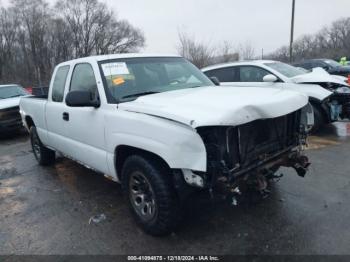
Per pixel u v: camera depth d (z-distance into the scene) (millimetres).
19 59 49781
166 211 3199
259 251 3086
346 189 4289
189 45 20562
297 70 8055
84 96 3727
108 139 3674
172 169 2998
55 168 6047
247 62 8133
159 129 3004
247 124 3092
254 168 3148
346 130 7578
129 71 4062
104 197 4539
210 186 2889
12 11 50281
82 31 58438
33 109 5801
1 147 8477
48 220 3979
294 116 3598
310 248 3076
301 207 3857
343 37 57219
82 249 3309
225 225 3561
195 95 3496
